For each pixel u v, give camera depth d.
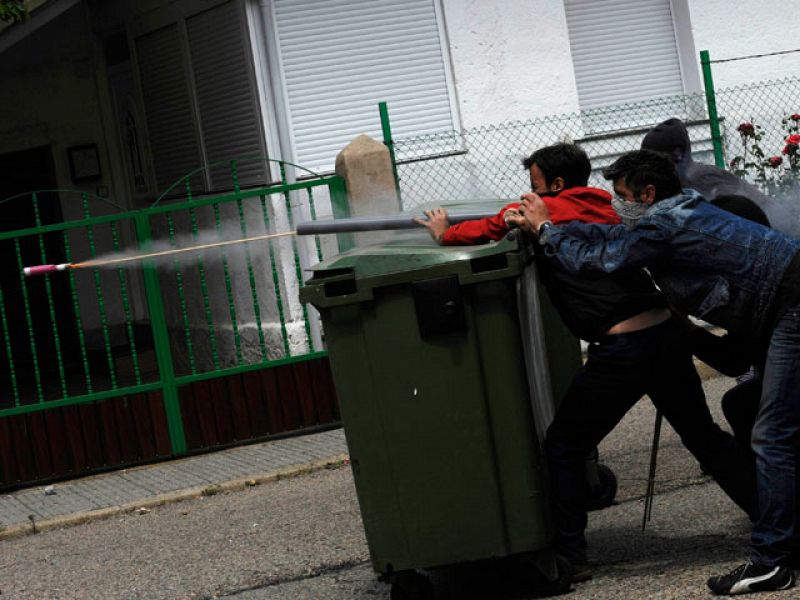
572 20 14.40
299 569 7.29
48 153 16.66
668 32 14.71
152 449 11.02
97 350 16.42
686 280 5.72
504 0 13.61
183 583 7.34
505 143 13.62
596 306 5.92
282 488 9.67
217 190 14.00
